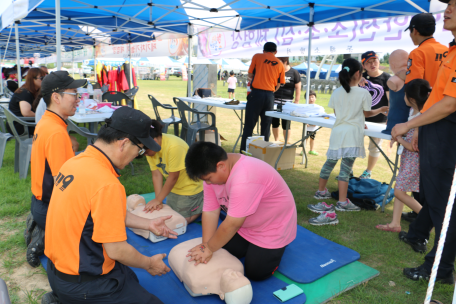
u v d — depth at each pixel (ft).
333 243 9.03
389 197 12.49
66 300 4.93
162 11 20.77
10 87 27.63
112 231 4.57
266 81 16.65
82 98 15.71
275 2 16.16
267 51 16.51
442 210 6.97
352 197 12.39
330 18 16.51
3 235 9.30
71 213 4.56
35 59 66.33
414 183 9.34
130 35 32.37
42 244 7.56
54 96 6.95
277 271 7.67
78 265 4.66
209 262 6.66
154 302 5.36
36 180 6.82
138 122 4.80
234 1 15.56
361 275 7.62
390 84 9.95
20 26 24.38
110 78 32.60
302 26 18.54
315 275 7.47
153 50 30.01
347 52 16.84
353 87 10.76
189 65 25.29
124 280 5.13
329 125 12.07
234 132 26.53
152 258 5.52
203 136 18.29
